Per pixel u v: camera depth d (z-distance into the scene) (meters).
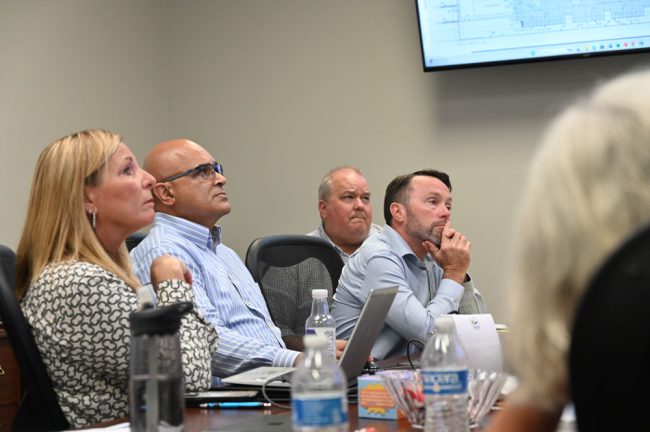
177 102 5.64
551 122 0.98
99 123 5.02
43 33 4.64
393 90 5.16
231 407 1.88
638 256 0.78
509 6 4.73
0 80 4.36
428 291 3.43
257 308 3.02
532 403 0.94
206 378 2.11
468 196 4.96
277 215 5.39
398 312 3.15
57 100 4.71
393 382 1.61
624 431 0.79
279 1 5.43
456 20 4.82
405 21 5.16
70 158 2.15
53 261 2.09
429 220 3.36
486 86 4.96
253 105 5.47
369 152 5.20
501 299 0.98
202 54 5.59
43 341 2.03
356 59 5.25
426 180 3.41
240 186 5.48
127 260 2.30
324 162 5.29
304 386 1.29
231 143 5.51
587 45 4.65
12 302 1.97
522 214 0.91
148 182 2.26
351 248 4.64
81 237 2.13
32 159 4.52
